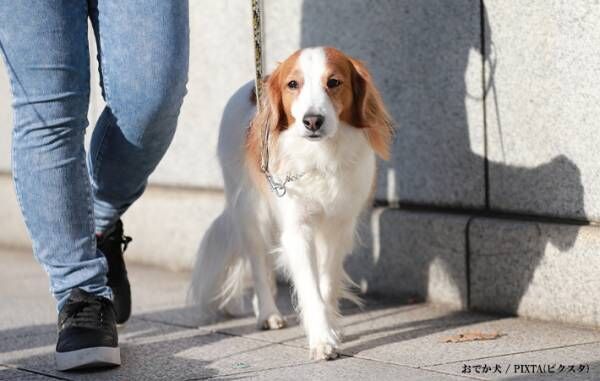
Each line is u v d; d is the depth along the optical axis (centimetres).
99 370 552
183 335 647
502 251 673
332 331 577
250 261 676
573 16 621
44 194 539
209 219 878
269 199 635
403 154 744
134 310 738
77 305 545
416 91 727
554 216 651
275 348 601
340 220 629
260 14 618
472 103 691
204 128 891
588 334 607
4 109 1093
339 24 772
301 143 599
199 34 883
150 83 524
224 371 544
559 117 638
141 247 948
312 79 582
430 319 673
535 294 656
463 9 687
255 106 668
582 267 623
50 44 519
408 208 749
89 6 547
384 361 555
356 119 605
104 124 568
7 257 1026
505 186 678
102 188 595
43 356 593
